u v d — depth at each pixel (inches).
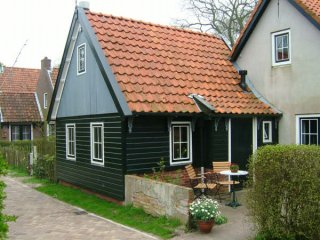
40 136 1192.2
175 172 476.7
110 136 471.5
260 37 573.9
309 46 503.8
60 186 613.9
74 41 575.2
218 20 1245.1
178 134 486.9
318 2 544.7
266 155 289.6
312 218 269.6
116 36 516.4
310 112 504.7
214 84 538.6
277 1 545.6
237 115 498.0
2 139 1136.2
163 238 324.2
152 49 531.2
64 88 624.1
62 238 335.9
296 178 274.2
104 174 490.0
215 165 474.6
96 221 391.9
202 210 331.9
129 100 429.7
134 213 402.6
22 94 1256.8
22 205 479.5
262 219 294.4
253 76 585.9
